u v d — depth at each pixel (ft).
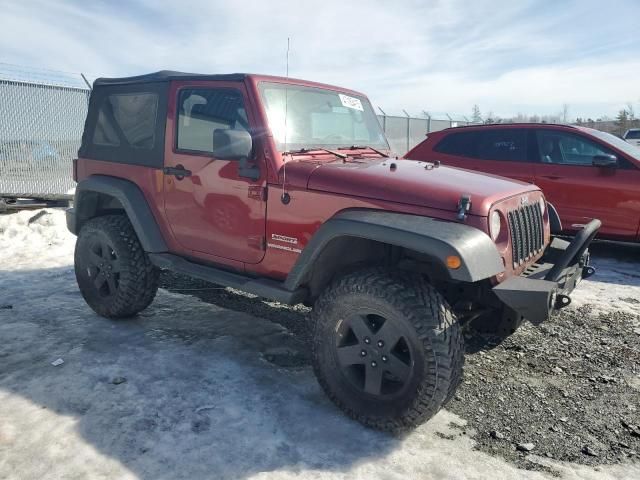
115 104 13.87
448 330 8.56
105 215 14.39
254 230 11.00
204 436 8.95
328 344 9.61
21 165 32.73
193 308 15.52
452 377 8.63
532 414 10.01
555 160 22.20
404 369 8.84
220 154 10.44
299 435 9.05
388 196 9.43
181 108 12.19
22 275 18.47
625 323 14.69
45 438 8.80
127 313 13.93
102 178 13.87
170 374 11.18
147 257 13.51
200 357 12.07
